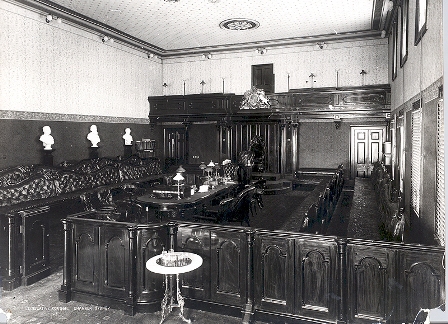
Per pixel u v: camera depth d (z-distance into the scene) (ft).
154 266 15.34
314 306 15.52
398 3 30.12
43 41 33.27
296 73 49.14
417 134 19.98
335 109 43.45
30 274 21.38
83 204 27.37
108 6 33.78
